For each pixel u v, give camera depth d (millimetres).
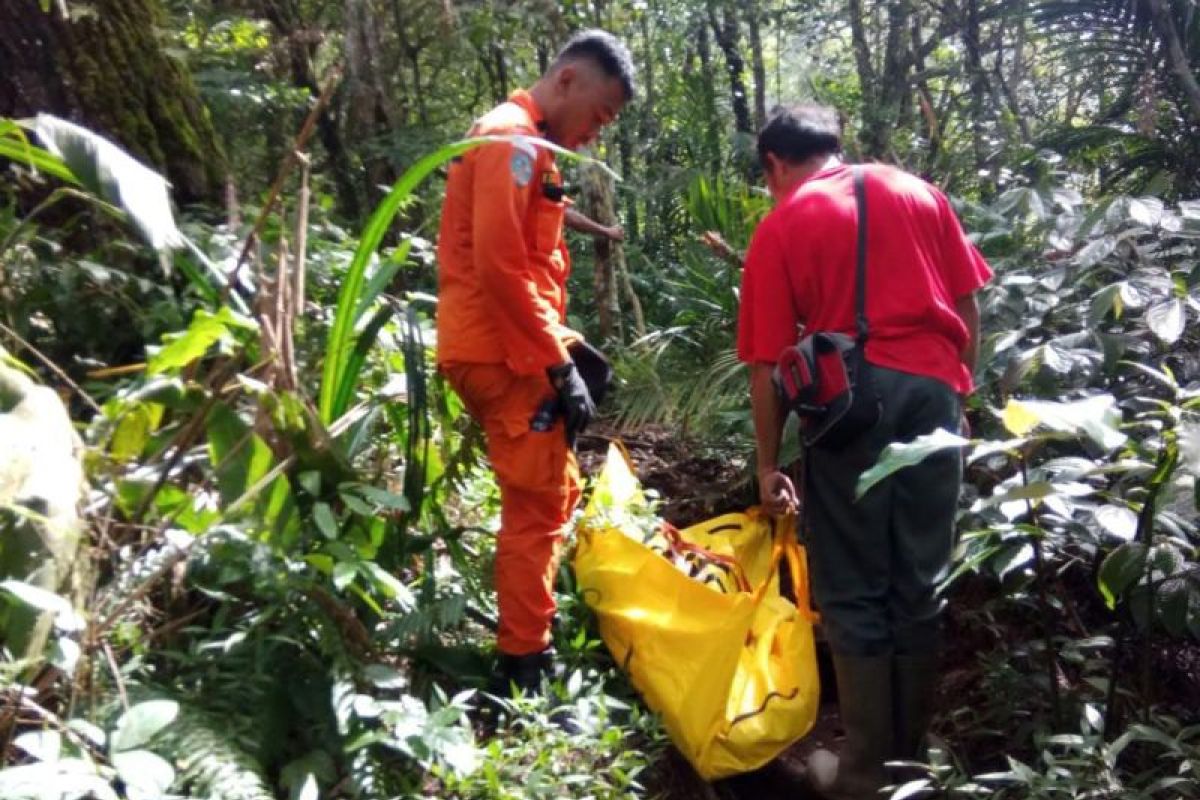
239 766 2199
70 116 3578
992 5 7309
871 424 2762
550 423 2885
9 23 3506
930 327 2828
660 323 5887
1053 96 7488
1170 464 2322
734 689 2982
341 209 5828
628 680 3145
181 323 3207
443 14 5984
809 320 2926
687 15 7410
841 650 2865
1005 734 2955
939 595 2951
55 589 2098
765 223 2941
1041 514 2846
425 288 4988
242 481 2527
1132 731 2363
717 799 3029
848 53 9023
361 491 2682
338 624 2602
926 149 7383
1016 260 3793
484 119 2883
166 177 3730
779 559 3215
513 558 2920
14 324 3098
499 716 2834
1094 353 2963
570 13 6383
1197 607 2672
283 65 5703
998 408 3496
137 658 2350
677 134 7551
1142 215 3305
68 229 3357
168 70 3807
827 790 3008
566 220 3842
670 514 4121
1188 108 5465
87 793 2010
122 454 2482
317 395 3100
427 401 3180
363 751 2459
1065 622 3346
